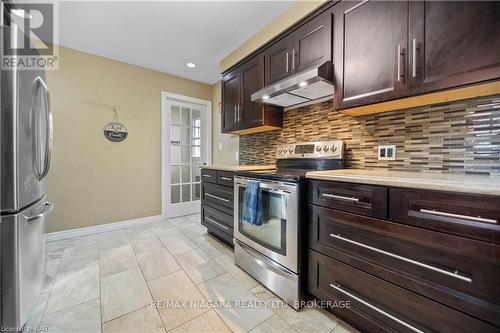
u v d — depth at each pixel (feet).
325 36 5.11
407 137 4.83
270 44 6.75
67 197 8.43
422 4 3.67
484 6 3.11
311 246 4.59
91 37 7.61
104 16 6.44
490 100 3.81
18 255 3.85
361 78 4.51
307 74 4.92
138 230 9.40
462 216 2.72
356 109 4.94
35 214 4.40
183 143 11.66
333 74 5.00
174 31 7.24
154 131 10.53
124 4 5.92
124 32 7.29
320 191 4.40
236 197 6.42
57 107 8.16
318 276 4.48
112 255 7.00
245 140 10.09
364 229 3.72
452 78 3.39
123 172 9.70
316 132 6.79
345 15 4.77
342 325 4.12
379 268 3.54
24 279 4.01
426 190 3.02
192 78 11.52
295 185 4.58
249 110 7.82
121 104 9.55
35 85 4.57
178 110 11.46
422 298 3.09
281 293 4.88
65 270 6.06
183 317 4.34
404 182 3.19
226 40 7.82
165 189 10.89
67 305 4.65
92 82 8.83
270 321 4.24
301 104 7.25
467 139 4.06
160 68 10.27
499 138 3.73
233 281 5.60
